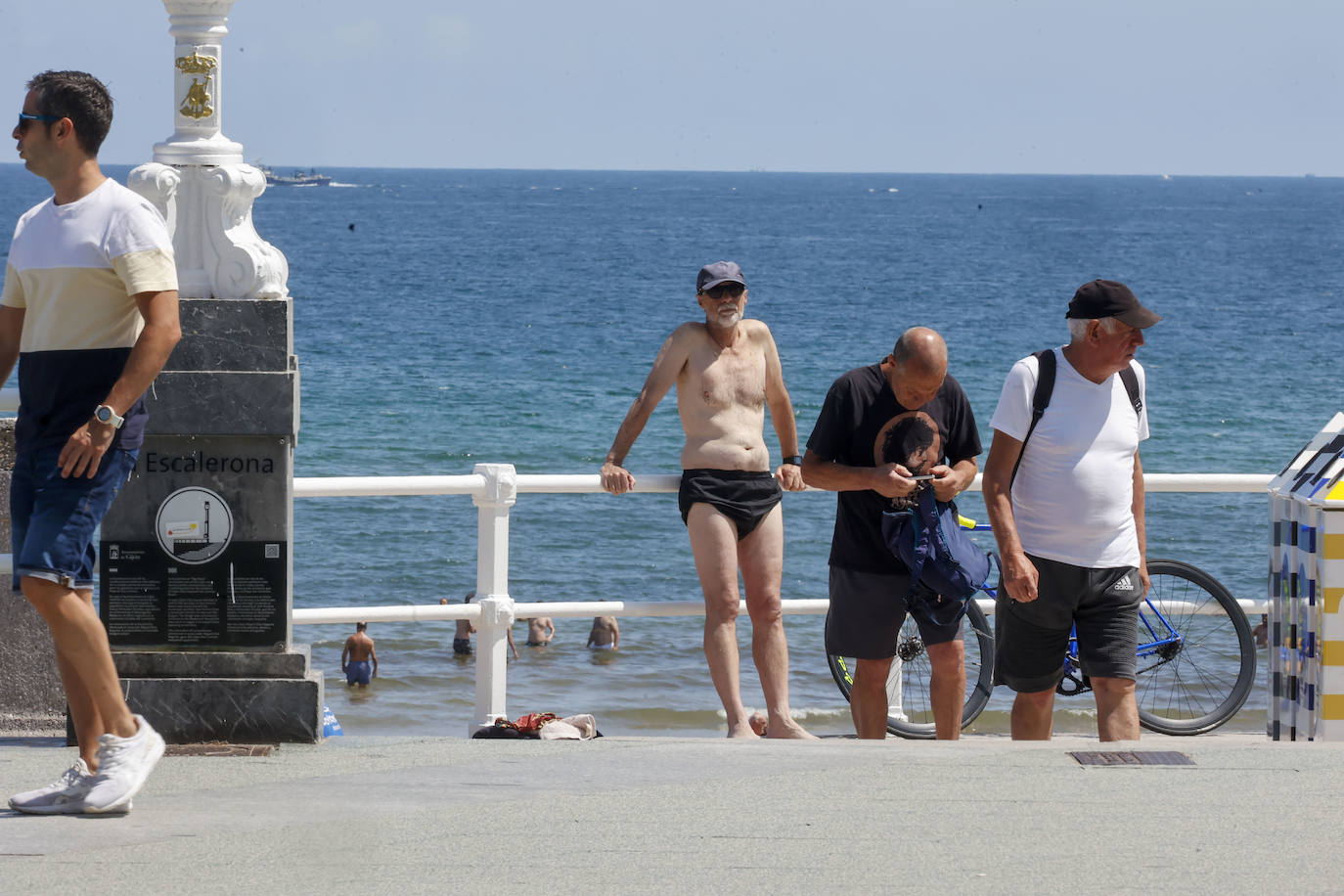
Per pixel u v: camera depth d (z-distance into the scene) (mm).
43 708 13688
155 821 10438
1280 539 14031
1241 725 29062
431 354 149500
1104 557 14094
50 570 10070
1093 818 10617
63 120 10180
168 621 12688
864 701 15336
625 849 9883
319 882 9188
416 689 40281
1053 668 14703
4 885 9086
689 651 44938
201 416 12391
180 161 12438
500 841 10023
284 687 12695
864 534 14961
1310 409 116812
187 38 12469
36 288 10328
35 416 10359
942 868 9539
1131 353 13906
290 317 12625
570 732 14328
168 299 10258
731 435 15602
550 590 59125
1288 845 10000
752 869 9492
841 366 140625
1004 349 157750
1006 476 14156
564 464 92000
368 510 71812
